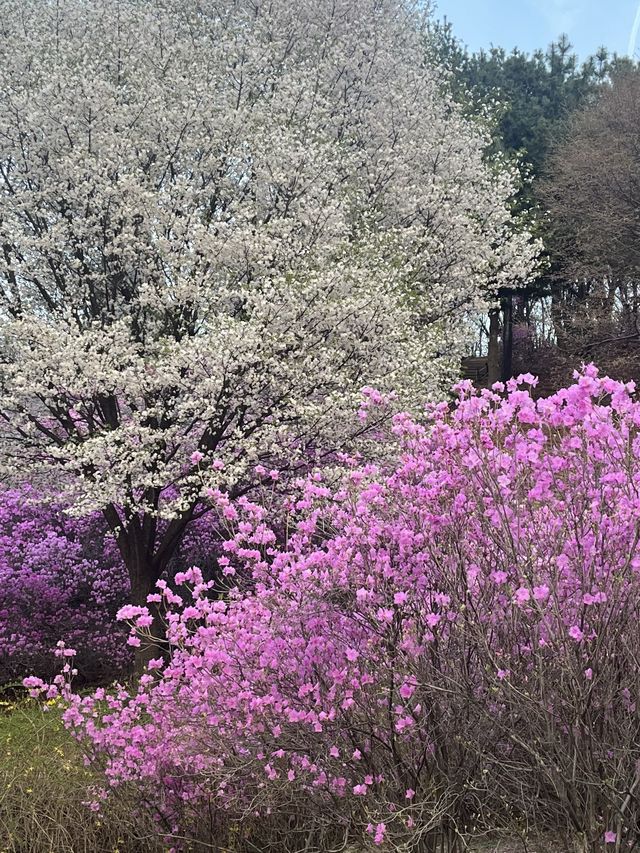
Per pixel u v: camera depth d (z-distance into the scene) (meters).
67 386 8.34
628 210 19.86
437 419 3.94
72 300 9.50
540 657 3.06
